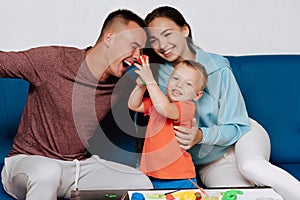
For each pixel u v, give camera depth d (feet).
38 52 5.43
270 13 7.32
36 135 5.43
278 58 6.69
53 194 4.93
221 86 5.70
